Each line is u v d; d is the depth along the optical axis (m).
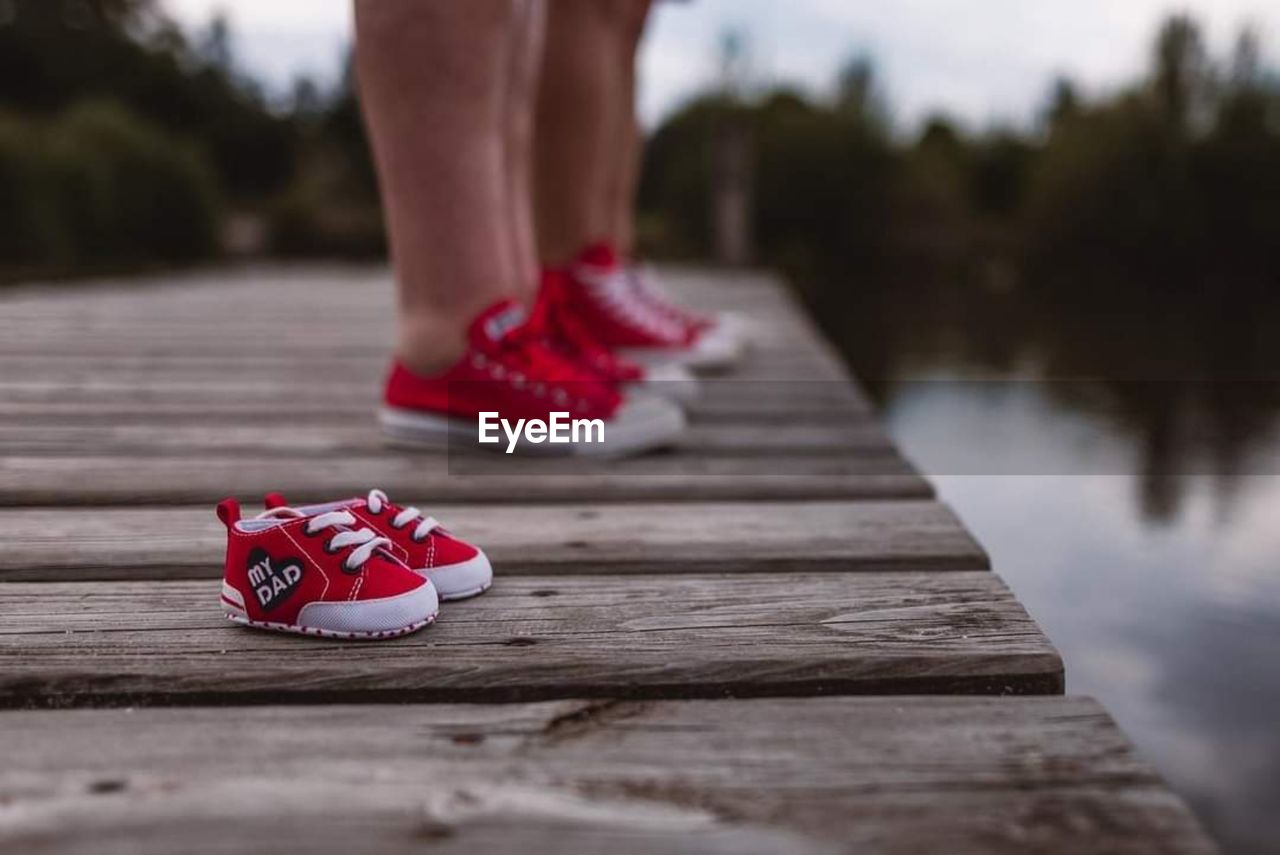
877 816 0.71
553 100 2.22
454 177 1.63
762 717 0.85
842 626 1.04
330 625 0.99
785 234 17.56
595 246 2.38
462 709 0.86
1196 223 16.95
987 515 2.69
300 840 0.68
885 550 1.30
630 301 2.47
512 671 0.94
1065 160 17.67
